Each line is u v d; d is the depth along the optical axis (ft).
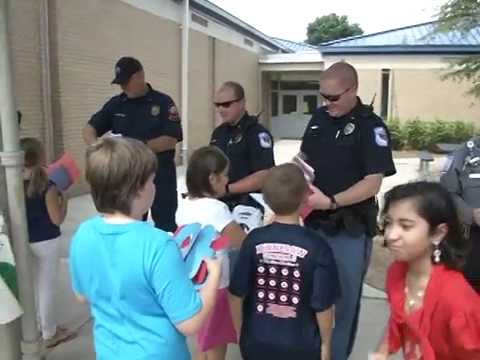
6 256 9.10
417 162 53.31
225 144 11.19
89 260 5.92
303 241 7.74
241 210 10.14
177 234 6.51
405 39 73.26
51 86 32.68
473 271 9.91
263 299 7.92
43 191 11.50
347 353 9.74
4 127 9.34
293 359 7.81
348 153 9.50
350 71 9.39
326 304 7.71
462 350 5.84
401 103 71.77
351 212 9.43
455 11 35.06
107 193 5.79
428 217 5.89
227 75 72.33
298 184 7.88
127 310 5.74
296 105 95.86
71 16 34.22
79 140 35.58
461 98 69.77
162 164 15.69
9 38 9.18
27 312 9.90
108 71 39.17
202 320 5.86
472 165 10.48
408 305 6.27
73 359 11.72
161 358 5.78
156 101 15.70
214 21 65.46
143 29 45.11
